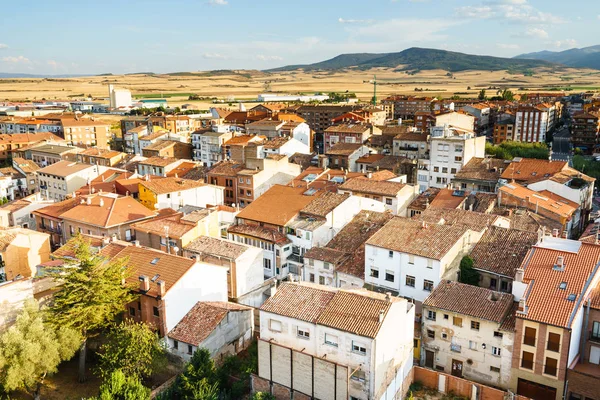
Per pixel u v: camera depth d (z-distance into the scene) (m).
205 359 55.38
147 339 56.88
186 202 108.62
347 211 92.00
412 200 107.75
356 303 52.53
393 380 53.16
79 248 61.53
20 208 105.44
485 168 124.62
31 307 59.44
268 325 54.84
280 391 54.03
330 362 49.88
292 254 88.06
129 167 153.12
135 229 84.88
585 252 58.69
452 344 59.28
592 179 115.69
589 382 50.94
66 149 174.50
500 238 73.00
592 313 53.94
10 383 53.75
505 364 55.84
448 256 66.69
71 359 65.31
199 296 66.19
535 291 55.91
